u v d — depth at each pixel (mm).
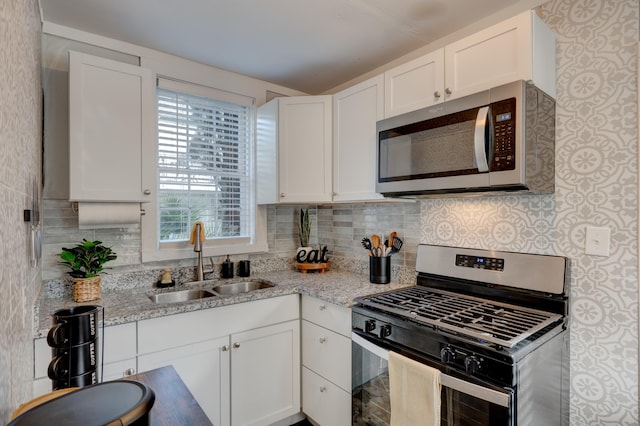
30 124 1250
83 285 1768
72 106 1674
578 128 1464
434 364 1300
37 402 649
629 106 1338
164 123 2234
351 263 2586
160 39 2012
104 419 484
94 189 1729
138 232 2100
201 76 2336
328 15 1770
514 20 1374
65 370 755
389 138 1790
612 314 1376
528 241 1619
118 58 2039
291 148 2342
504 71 1399
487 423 1140
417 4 1678
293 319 2104
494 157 1354
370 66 2377
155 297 2004
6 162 757
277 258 2697
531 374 1192
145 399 541
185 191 2326
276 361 2029
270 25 1864
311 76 2549
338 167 2203
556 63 1518
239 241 2549
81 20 1807
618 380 1358
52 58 1841
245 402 1912
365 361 1639
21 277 947
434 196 1851
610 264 1383
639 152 1313
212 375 1802
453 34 1946
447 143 1521
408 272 2145
